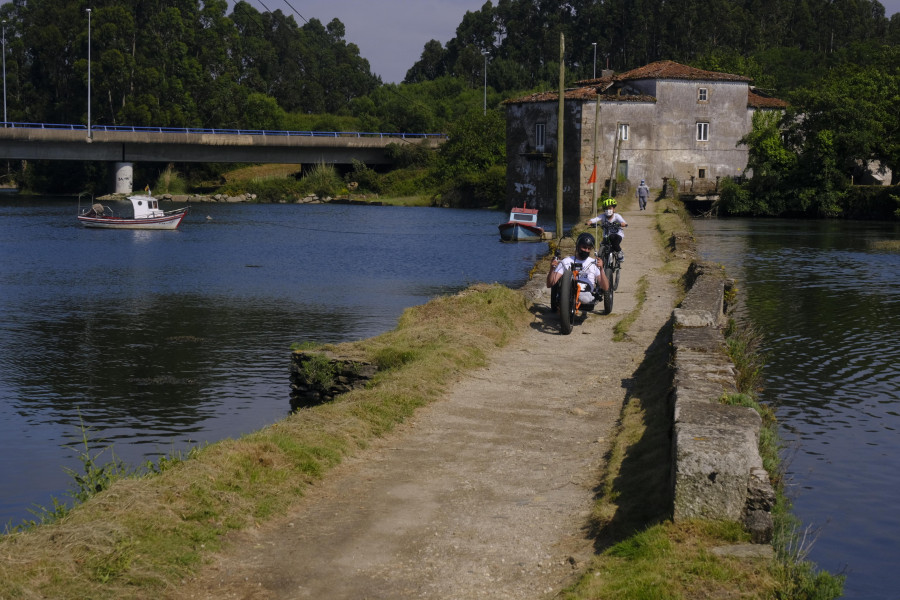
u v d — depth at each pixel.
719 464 6.97
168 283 33.75
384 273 36.62
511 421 10.95
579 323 17.80
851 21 175.88
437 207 87.12
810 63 126.94
